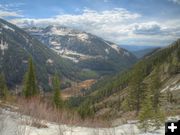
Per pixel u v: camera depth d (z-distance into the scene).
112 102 118.50
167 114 28.30
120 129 13.27
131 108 59.00
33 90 53.75
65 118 13.65
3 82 51.31
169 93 79.56
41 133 11.96
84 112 41.25
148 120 15.88
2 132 8.45
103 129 10.58
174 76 131.50
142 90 57.78
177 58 147.62
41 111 14.45
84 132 11.23
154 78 61.69
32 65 55.47
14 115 11.24
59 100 50.97
